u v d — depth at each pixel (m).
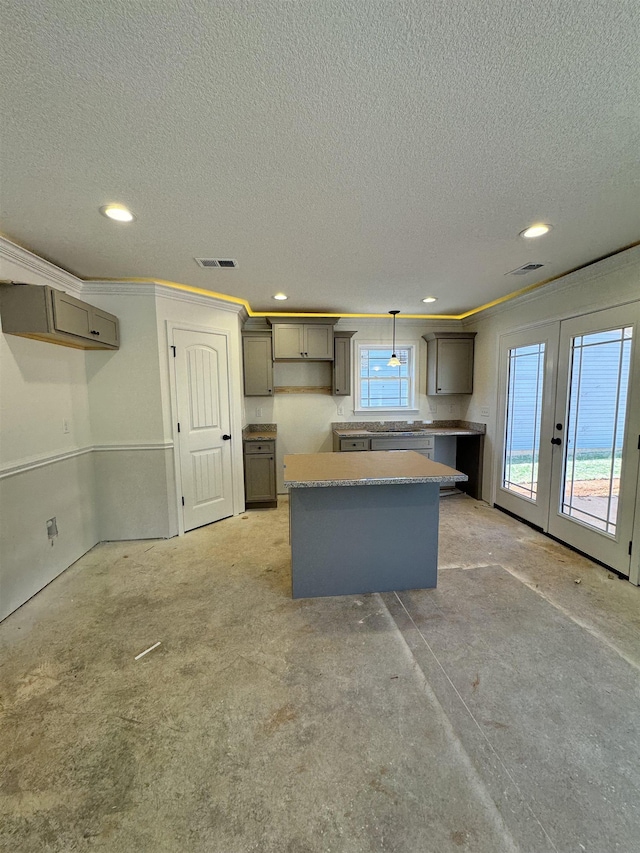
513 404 4.00
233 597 2.48
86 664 1.87
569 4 0.92
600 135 1.39
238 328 4.08
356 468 2.53
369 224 2.15
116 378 3.28
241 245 2.44
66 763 1.37
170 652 1.96
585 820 1.17
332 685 1.72
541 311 3.49
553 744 1.42
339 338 4.70
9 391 2.32
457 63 1.09
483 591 2.52
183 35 1.00
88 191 1.77
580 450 3.09
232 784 1.29
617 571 2.74
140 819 1.19
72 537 2.98
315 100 1.22
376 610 2.31
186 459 3.61
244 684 1.74
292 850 1.11
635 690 1.68
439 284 3.41
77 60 1.07
